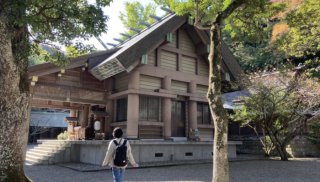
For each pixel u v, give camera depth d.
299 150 18.08
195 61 17.12
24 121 5.82
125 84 14.65
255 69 27.00
